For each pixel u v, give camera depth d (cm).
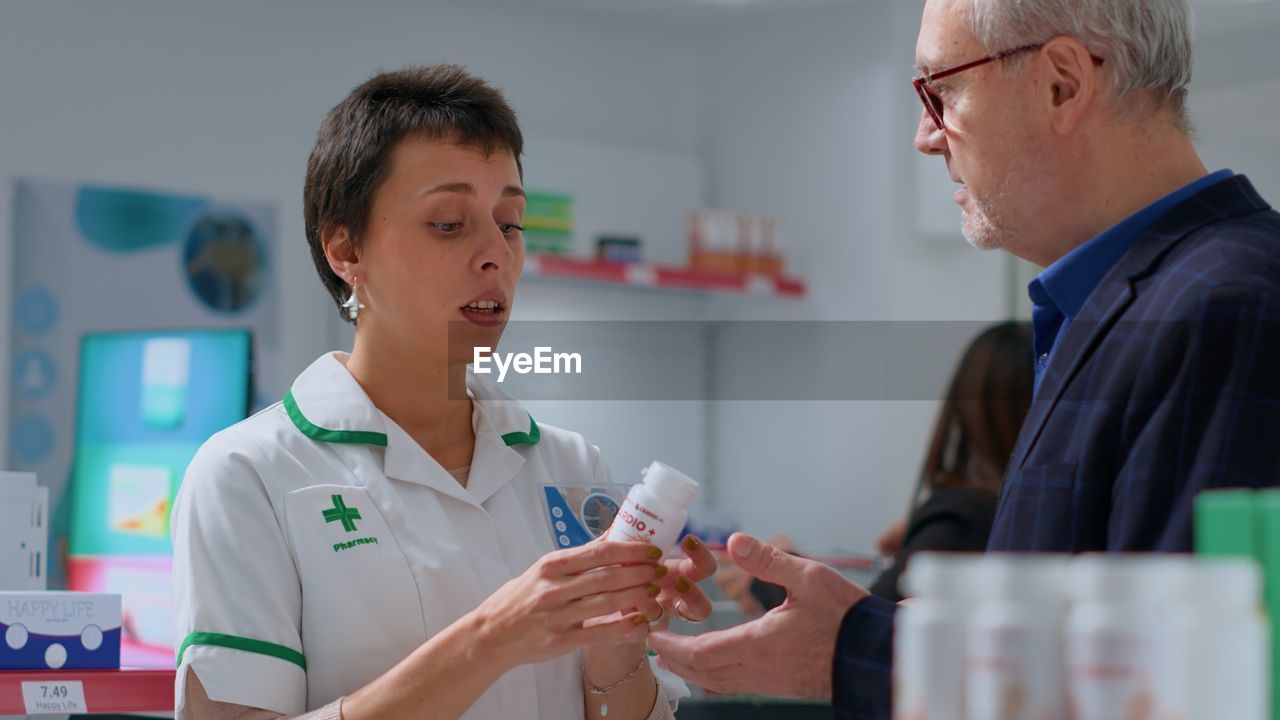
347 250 152
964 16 141
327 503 146
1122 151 136
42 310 443
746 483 565
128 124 463
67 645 163
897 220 528
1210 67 475
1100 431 123
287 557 144
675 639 131
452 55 539
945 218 523
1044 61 135
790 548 437
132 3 465
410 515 149
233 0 484
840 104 547
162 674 163
